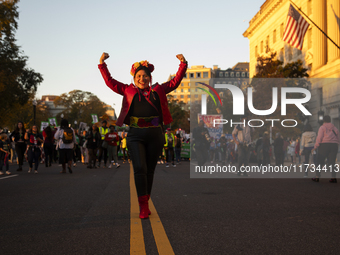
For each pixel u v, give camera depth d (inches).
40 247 148.3
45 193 311.4
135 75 198.5
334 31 1183.6
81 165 780.0
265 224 187.0
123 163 863.7
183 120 2987.2
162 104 201.3
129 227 180.5
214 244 150.9
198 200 268.2
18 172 571.2
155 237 161.3
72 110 3895.2
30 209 233.5
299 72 1109.7
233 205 245.3
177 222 191.5
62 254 139.3
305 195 297.1
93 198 279.9
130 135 202.1
